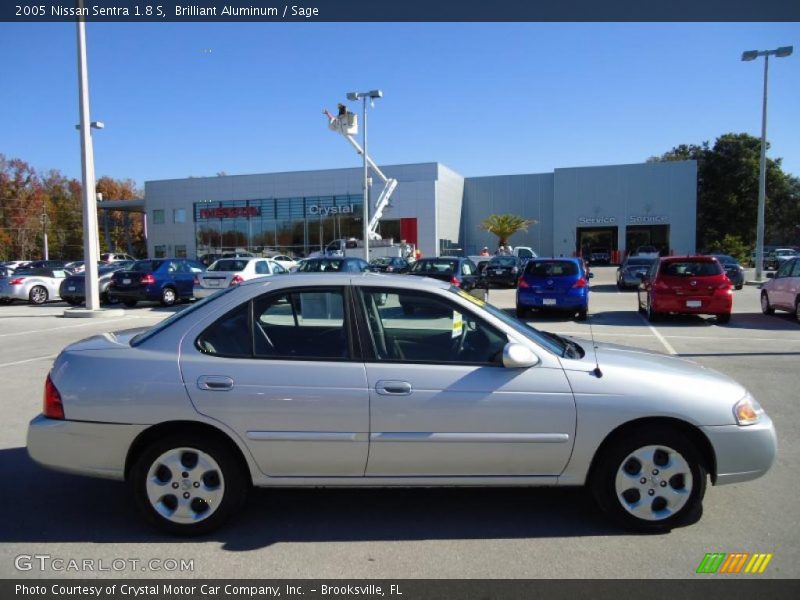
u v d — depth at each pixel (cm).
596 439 362
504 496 432
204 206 5331
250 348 373
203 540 366
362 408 358
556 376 366
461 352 383
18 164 6831
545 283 1509
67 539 369
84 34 1600
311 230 5053
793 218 6831
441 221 4831
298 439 359
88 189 1650
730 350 1031
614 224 4853
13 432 588
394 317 386
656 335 1230
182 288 2050
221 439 366
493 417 360
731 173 5422
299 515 402
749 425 370
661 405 361
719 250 4616
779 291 1481
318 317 381
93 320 1605
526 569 330
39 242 7056
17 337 1298
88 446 363
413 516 399
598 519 392
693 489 367
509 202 5331
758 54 2569
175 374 362
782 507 408
